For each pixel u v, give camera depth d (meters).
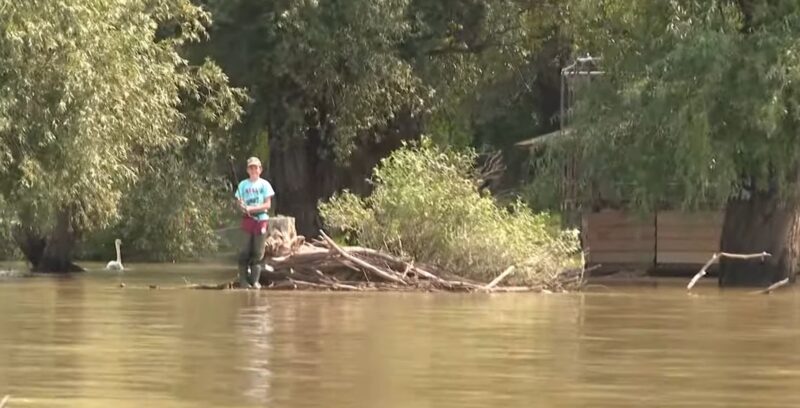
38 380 20.83
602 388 20.38
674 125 56.75
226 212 97.44
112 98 62.09
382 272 52.31
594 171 64.38
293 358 24.17
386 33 79.56
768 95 55.12
